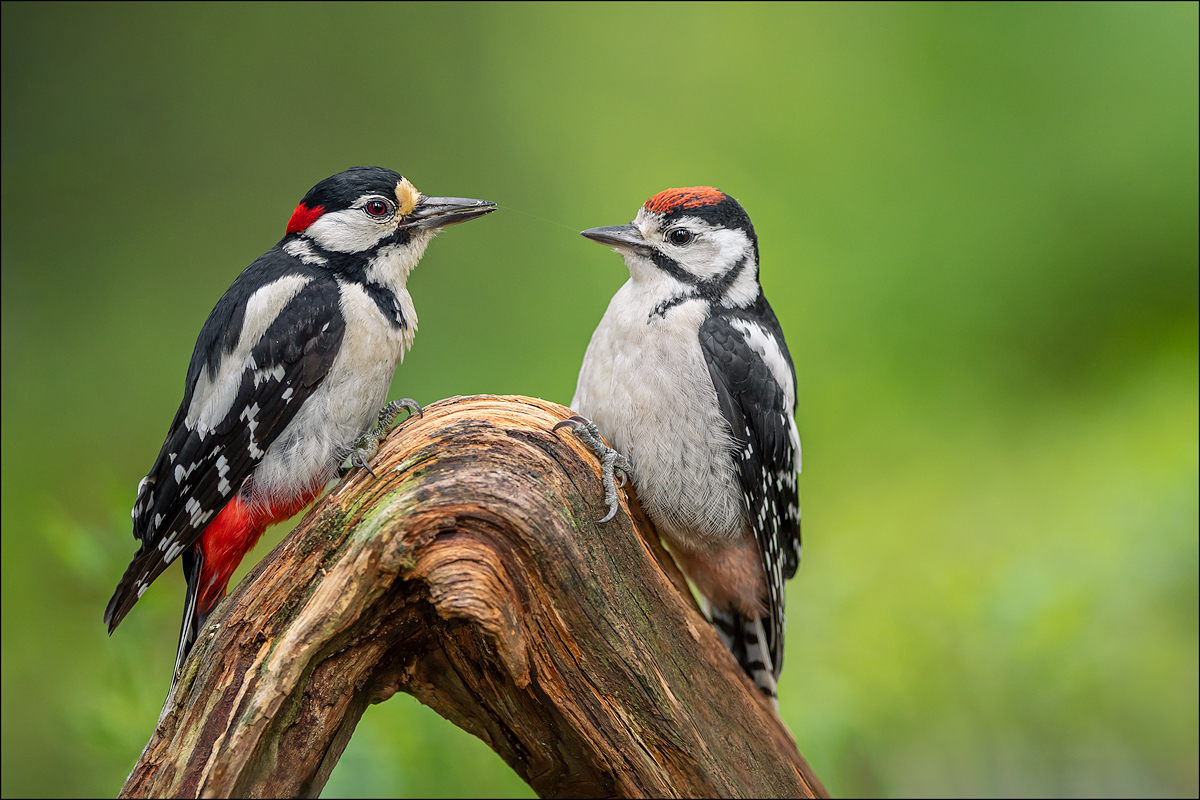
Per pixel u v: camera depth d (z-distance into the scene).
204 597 5.98
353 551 4.86
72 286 15.09
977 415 14.41
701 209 6.98
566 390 14.56
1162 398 13.94
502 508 4.91
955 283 15.15
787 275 15.05
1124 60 15.27
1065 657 9.44
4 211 15.36
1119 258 15.15
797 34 16.67
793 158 15.85
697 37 16.91
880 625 9.89
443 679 5.33
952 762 9.67
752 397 6.78
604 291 15.44
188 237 15.65
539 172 16.34
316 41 16.86
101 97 16.06
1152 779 9.89
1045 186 15.38
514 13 17.34
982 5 15.89
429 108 16.84
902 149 15.74
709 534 6.85
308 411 5.83
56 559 10.09
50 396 14.17
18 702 9.99
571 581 5.10
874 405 14.41
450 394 14.64
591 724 5.32
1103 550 10.91
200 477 5.79
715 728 5.80
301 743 4.93
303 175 16.31
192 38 16.52
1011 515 13.09
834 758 8.34
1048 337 15.04
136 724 6.91
